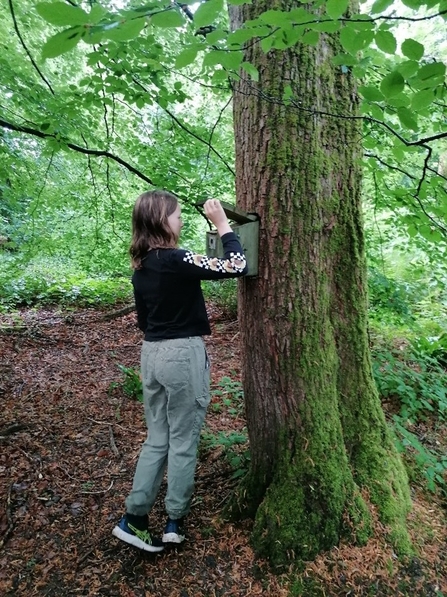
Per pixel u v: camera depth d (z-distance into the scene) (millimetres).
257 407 2055
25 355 4926
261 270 1933
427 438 2969
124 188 5539
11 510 2338
